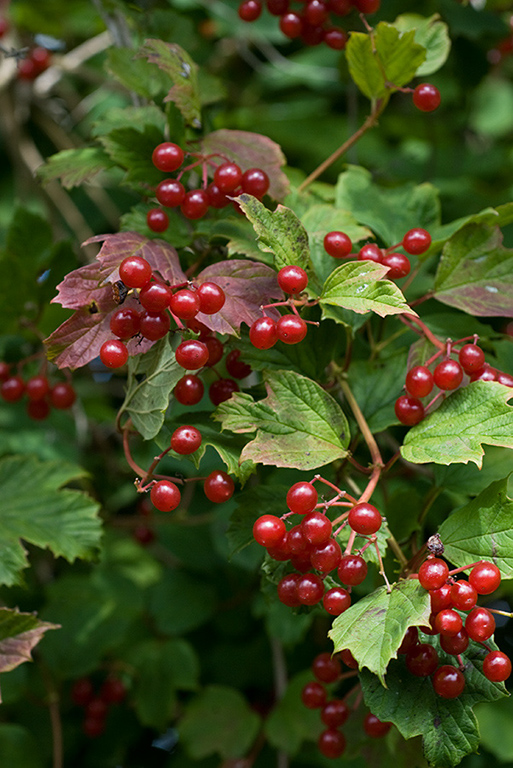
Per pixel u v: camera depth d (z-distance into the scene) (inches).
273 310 27.5
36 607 37.5
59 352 27.2
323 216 29.5
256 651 37.7
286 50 46.0
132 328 27.1
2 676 35.7
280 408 27.5
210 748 34.5
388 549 28.5
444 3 35.9
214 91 31.4
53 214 42.1
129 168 29.2
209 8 42.1
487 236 28.6
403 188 31.1
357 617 26.4
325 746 29.1
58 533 30.6
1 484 31.0
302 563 26.9
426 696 26.6
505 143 47.4
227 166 28.3
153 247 27.9
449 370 27.4
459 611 27.0
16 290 32.3
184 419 28.2
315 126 45.8
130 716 38.9
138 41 32.4
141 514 38.1
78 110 42.9
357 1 30.9
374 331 30.0
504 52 39.4
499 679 26.4
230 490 27.4
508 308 28.4
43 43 44.9
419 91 29.6
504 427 26.9
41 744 36.4
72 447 38.9
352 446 28.9
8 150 45.4
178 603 38.2
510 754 33.5
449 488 28.9
